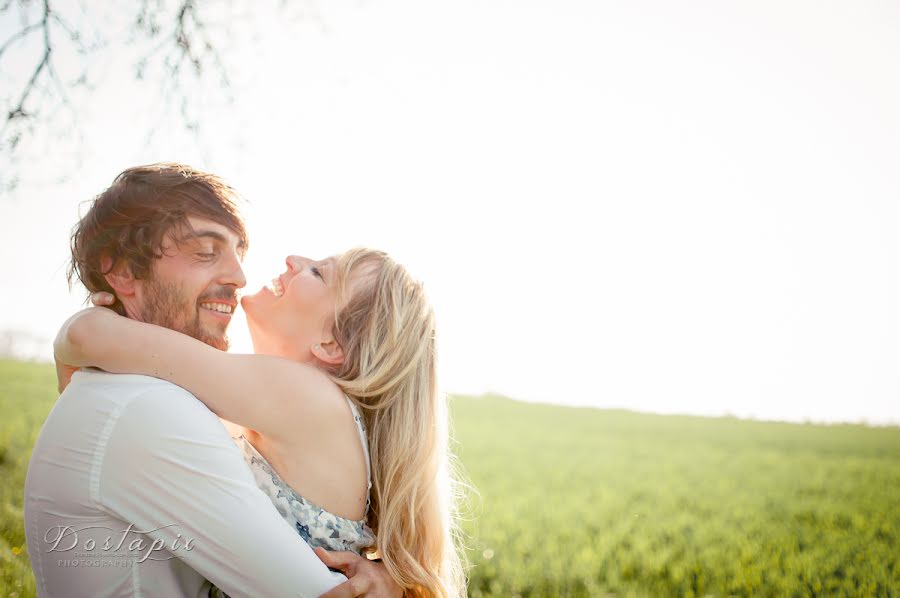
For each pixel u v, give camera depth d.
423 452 2.28
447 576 2.36
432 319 2.39
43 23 3.55
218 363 1.91
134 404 1.77
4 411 12.01
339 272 2.31
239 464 1.81
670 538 8.34
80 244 2.11
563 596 5.68
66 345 1.88
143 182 2.05
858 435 25.72
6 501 5.90
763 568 6.80
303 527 1.99
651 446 20.34
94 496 1.78
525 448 18.25
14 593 3.92
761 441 22.86
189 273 2.05
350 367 2.27
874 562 7.06
